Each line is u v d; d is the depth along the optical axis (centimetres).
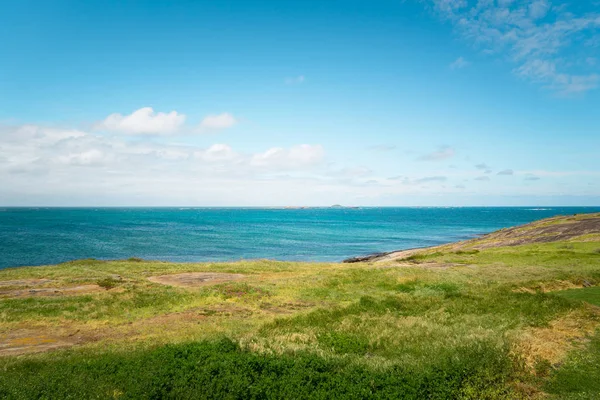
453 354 1132
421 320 1634
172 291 2448
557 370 1025
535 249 4338
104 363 1099
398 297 2166
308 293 2489
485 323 1532
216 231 11944
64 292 2423
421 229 14512
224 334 1512
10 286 2603
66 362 1158
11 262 5541
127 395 873
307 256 7094
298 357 1144
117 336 1572
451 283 2561
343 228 14725
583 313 1521
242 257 6550
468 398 894
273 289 2573
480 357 1091
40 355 1285
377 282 2770
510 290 2150
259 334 1515
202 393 895
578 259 3384
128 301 2147
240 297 2320
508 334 1285
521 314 1608
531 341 1204
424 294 2305
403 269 3241
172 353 1165
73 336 1580
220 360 1094
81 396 876
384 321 1653
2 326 1694
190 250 7238
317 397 876
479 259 3916
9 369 1105
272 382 950
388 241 10038
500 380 973
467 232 13125
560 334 1302
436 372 995
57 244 7519
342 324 1620
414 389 897
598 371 1002
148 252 6850
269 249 7756
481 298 2002
